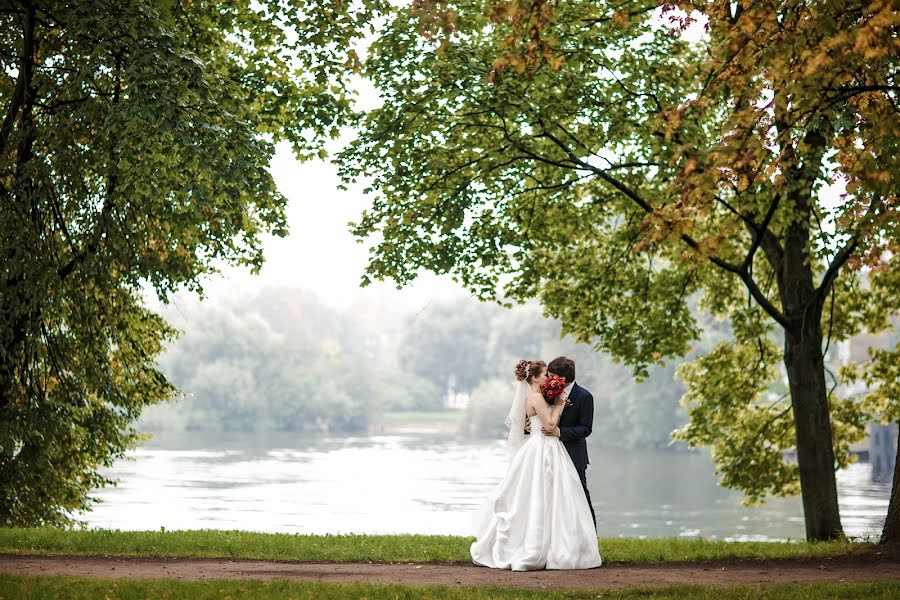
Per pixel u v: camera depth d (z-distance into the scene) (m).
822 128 10.47
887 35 7.50
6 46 15.78
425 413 176.75
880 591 8.71
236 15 17.08
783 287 15.81
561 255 18.64
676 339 18.61
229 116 13.39
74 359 16.58
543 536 9.98
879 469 64.06
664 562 10.84
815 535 15.27
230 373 139.25
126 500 49.25
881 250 9.76
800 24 8.28
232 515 43.31
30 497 16.70
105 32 12.88
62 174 14.16
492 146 16.86
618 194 17.67
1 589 8.53
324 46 16.39
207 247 17.53
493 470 74.56
